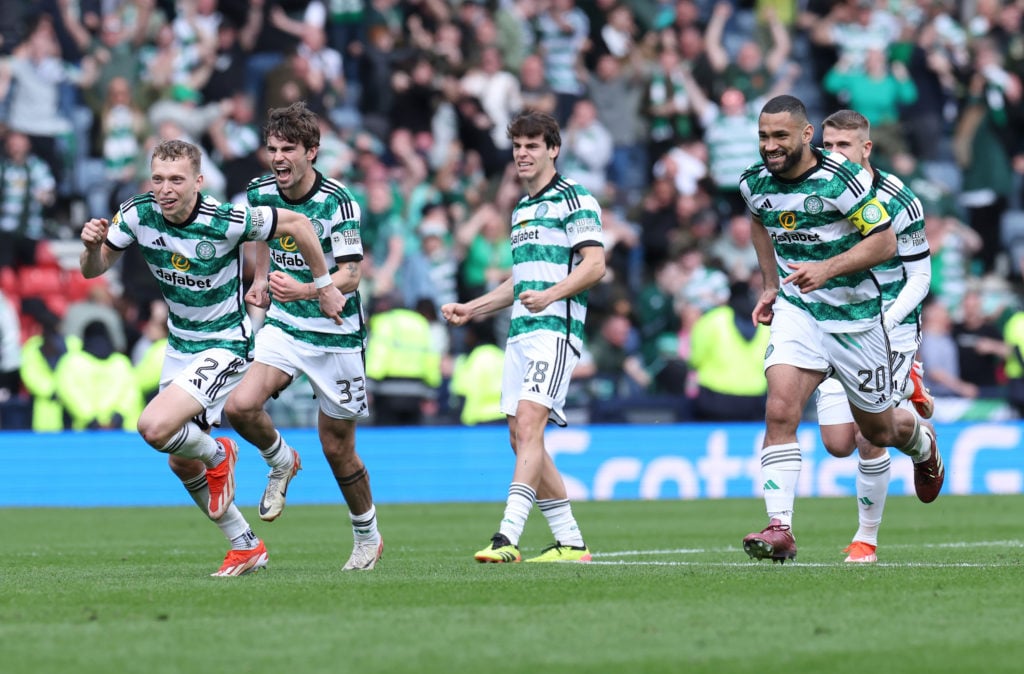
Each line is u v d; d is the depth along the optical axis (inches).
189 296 970.1
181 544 1444.4
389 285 2437.3
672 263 2498.8
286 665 600.1
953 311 2667.3
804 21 3026.6
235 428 996.6
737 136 2706.7
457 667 596.1
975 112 2940.5
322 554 1283.2
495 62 2773.1
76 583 934.4
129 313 2383.1
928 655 624.4
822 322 1005.8
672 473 2288.4
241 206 952.3
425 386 2294.5
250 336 996.6
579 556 1149.1
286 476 1026.7
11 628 705.6
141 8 2758.4
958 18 3169.3
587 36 2947.8
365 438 2242.9
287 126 989.2
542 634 681.0
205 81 2723.9
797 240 1005.8
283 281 965.2
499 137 2743.6
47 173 2514.8
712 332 2289.6
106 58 2733.8
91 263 957.2
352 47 2812.5
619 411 2325.3
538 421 1104.2
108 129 2623.0
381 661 609.6
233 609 776.9
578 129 2746.1
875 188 1120.8
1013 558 1144.2
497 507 2112.5
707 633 683.4
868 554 1130.0
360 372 1037.8
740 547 1331.2
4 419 2290.8
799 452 1010.7
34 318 2415.1
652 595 831.7
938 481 1189.7
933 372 2418.8
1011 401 2429.9
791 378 1002.7
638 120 2854.3
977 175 2930.6
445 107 2736.2
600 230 1111.6
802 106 975.0
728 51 3100.4
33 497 2202.3
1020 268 2832.2
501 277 2479.1
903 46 2947.8
